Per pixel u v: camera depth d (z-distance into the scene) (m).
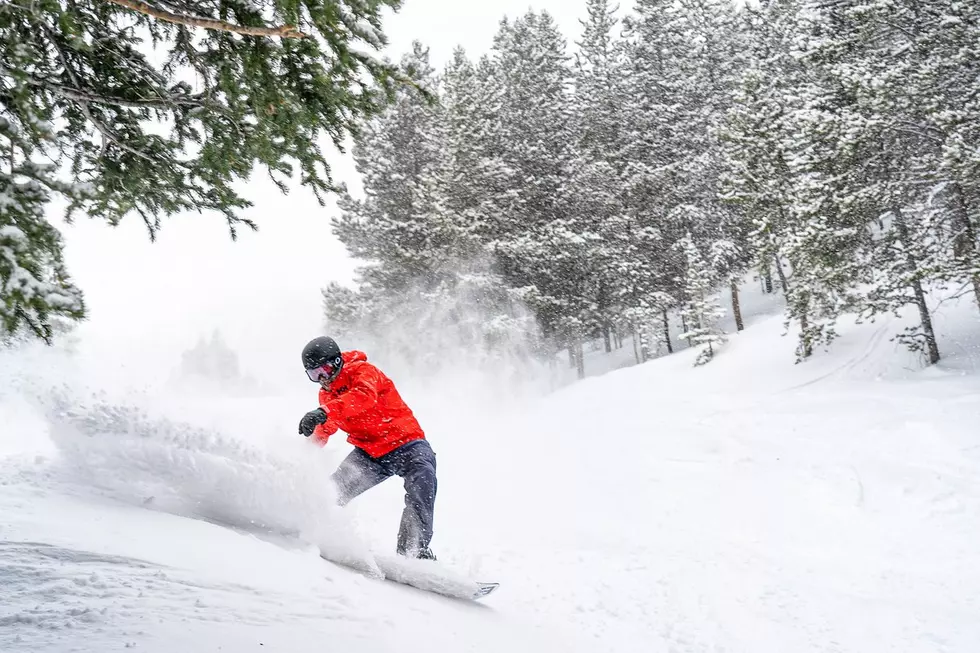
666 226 32.72
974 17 14.06
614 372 24.80
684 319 24.84
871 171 15.70
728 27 38.19
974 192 14.41
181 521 3.69
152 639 2.19
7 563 2.62
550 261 30.14
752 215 19.44
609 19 41.12
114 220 4.36
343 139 4.05
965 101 14.07
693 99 34.34
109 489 4.01
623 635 4.21
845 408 12.96
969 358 15.77
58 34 3.81
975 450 8.88
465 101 29.27
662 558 6.30
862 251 16.52
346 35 3.37
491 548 6.21
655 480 9.72
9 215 2.56
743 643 4.31
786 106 19.03
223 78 3.65
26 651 1.96
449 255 28.77
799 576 5.88
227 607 2.63
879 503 7.89
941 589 5.49
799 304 18.20
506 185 31.28
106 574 2.70
